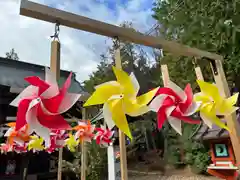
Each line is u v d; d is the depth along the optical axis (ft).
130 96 2.24
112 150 10.05
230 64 7.96
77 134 7.44
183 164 23.13
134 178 20.89
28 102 2.08
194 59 4.38
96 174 14.85
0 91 11.53
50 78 2.15
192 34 7.87
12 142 6.28
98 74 23.89
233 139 3.93
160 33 11.46
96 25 3.11
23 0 2.60
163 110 2.70
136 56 23.06
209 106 2.84
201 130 6.62
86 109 10.03
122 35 3.37
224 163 5.49
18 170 13.05
